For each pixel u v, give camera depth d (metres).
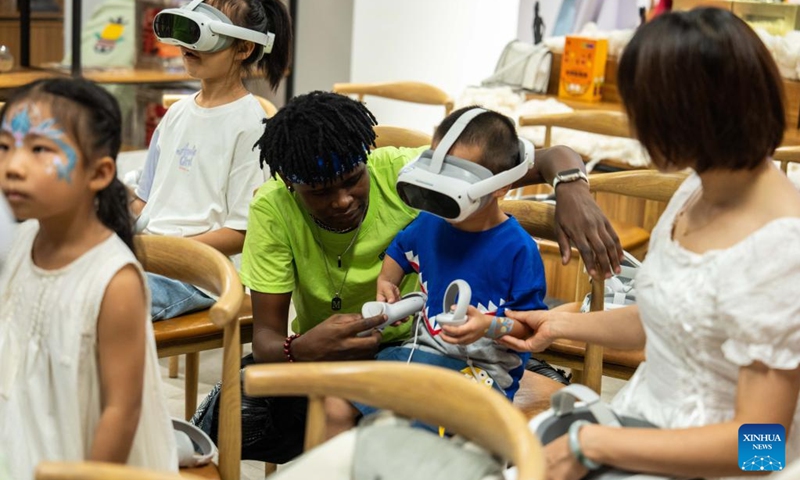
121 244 1.33
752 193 1.25
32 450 1.33
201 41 2.27
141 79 4.38
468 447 1.19
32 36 4.47
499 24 4.80
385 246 1.86
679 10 1.23
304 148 1.66
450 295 1.62
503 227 1.68
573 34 4.14
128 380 1.29
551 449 1.31
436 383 1.16
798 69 3.42
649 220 3.26
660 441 1.24
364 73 4.60
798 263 1.17
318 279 1.87
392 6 4.53
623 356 2.05
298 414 1.89
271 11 2.42
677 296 1.26
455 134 1.61
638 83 1.19
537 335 1.58
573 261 3.16
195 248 1.63
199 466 1.56
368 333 1.71
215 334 2.11
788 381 1.21
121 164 4.37
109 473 0.96
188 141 2.40
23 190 1.26
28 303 1.32
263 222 1.83
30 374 1.32
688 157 1.21
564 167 1.81
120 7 4.54
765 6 3.64
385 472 1.15
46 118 1.26
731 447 1.21
